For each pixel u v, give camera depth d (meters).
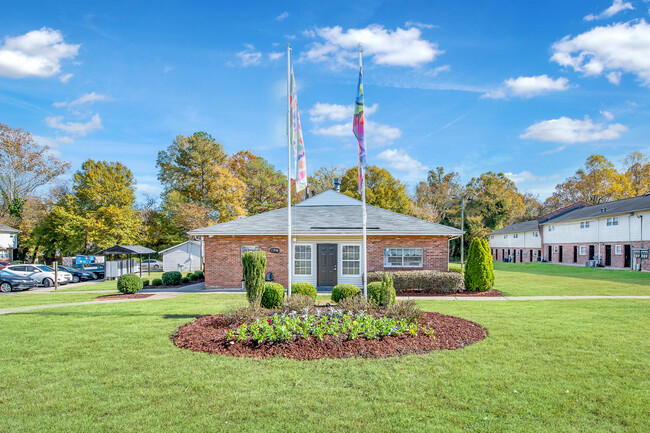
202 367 6.23
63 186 52.12
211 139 47.22
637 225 33.44
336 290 12.34
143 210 57.91
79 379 5.77
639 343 7.51
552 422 4.46
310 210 22.45
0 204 46.66
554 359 6.55
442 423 4.44
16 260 48.34
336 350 6.89
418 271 16.92
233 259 19.38
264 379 5.73
